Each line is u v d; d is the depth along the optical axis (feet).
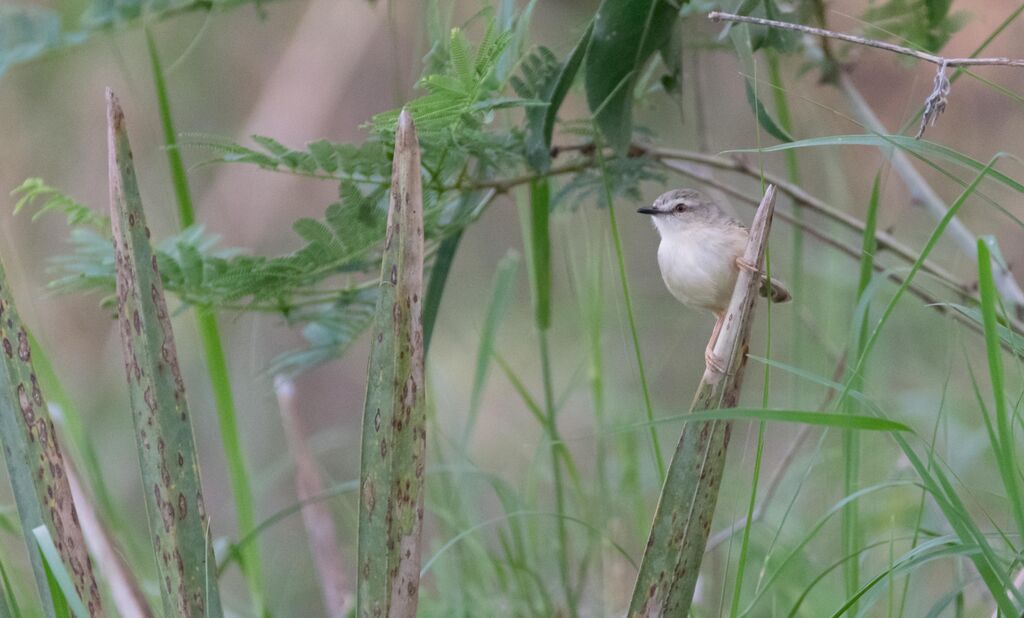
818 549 27.30
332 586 27.71
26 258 44.32
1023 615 15.06
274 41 53.16
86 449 23.26
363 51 52.44
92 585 16.70
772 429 39.32
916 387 34.30
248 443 45.01
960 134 39.86
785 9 22.58
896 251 24.43
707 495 16.15
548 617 23.00
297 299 23.56
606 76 20.08
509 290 26.14
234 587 37.73
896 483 17.69
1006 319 17.13
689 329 42.24
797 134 30.42
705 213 24.68
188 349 45.91
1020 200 37.32
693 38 25.36
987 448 28.30
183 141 19.49
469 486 27.99
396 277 14.80
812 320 30.55
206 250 22.54
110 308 22.04
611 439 31.19
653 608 16.31
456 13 35.32
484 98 19.40
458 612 24.41
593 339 24.94
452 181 21.57
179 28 48.55
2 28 23.48
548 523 27.91
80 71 47.34
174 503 16.16
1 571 17.44
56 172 47.85
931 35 24.43
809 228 24.62
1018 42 37.60
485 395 43.73
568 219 27.14
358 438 45.37
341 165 19.71
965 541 15.06
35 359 22.71
